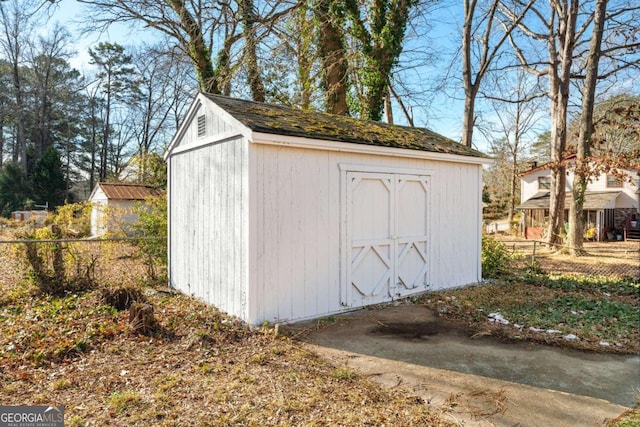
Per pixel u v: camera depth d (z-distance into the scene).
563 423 3.05
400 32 13.47
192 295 6.95
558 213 17.33
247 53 12.21
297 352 4.41
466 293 7.47
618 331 5.31
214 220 6.16
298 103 14.20
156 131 31.78
